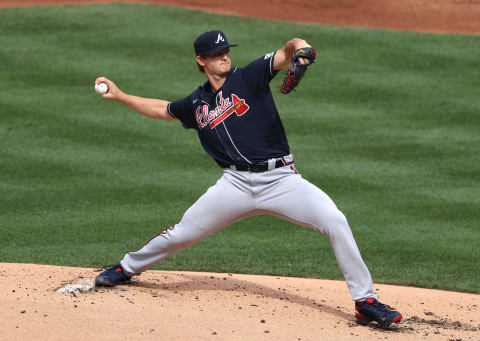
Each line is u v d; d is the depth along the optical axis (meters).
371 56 58.38
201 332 15.12
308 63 15.33
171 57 56.97
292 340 15.09
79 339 14.30
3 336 14.30
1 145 39.84
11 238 27.56
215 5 75.81
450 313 19.62
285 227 30.55
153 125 44.28
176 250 18.25
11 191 33.53
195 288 19.42
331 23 72.06
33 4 72.69
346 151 40.53
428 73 54.78
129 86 50.03
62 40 60.19
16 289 17.92
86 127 43.09
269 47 59.62
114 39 60.66
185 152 40.12
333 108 47.72
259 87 16.39
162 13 68.69
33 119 43.91
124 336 14.57
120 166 37.56
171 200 32.91
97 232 28.50
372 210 32.06
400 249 27.34
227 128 16.75
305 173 36.94
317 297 20.12
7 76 51.78
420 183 35.78
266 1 76.44
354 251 16.64
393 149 40.84
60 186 34.44
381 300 20.84
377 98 49.62
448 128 44.34
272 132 16.78
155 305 16.94
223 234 29.39
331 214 16.55
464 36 65.00
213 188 17.61
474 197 33.84
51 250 26.11
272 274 24.11
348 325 16.91
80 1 73.69
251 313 17.08
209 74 17.02
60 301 16.64
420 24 71.06
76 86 50.25
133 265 18.56
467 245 27.88
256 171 16.89
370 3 74.31
